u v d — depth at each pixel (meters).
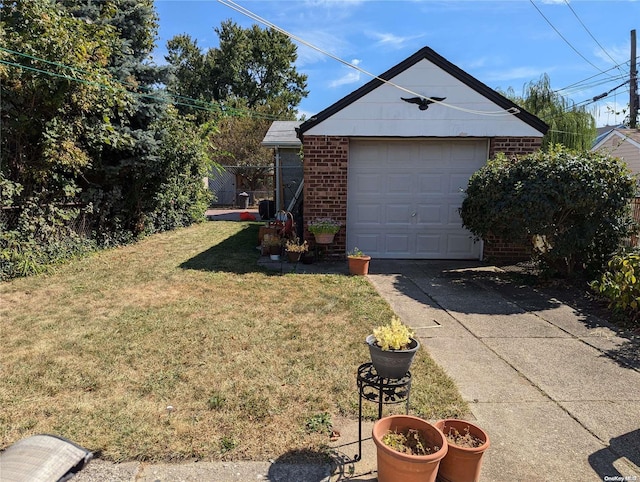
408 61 7.68
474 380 3.53
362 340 4.29
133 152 8.98
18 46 6.10
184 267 7.49
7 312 5.04
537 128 7.80
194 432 2.73
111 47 8.59
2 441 2.62
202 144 14.09
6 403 3.05
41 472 1.55
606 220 5.96
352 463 2.49
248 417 2.91
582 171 5.82
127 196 9.78
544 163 6.08
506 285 6.57
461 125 7.83
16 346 4.07
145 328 4.56
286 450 2.58
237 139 24.83
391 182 8.24
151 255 8.55
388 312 5.19
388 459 2.14
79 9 8.21
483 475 2.39
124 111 8.73
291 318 4.93
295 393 3.23
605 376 3.61
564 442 2.71
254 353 3.95
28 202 6.84
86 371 3.56
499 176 6.38
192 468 2.42
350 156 8.17
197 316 4.96
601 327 4.79
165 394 3.20
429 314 5.21
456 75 7.72
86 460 1.71
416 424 2.35
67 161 7.04
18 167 6.77
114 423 2.81
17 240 6.67
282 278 6.79
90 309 5.18
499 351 4.13
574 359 3.95
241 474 2.38
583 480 2.37
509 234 6.41
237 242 10.43
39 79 6.31
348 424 2.87
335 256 8.16
